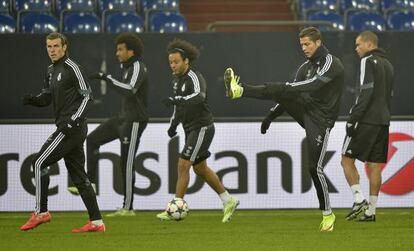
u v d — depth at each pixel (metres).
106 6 57.19
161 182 43.34
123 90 38.84
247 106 44.25
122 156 40.88
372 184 37.12
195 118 36.56
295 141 43.50
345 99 43.84
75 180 32.28
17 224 37.44
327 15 55.97
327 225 33.38
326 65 32.91
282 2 64.19
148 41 43.78
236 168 43.47
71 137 31.23
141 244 29.34
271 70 43.81
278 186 43.56
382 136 36.78
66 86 31.41
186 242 29.97
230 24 47.53
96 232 32.88
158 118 43.50
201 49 43.72
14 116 43.88
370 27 54.28
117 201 43.31
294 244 29.27
